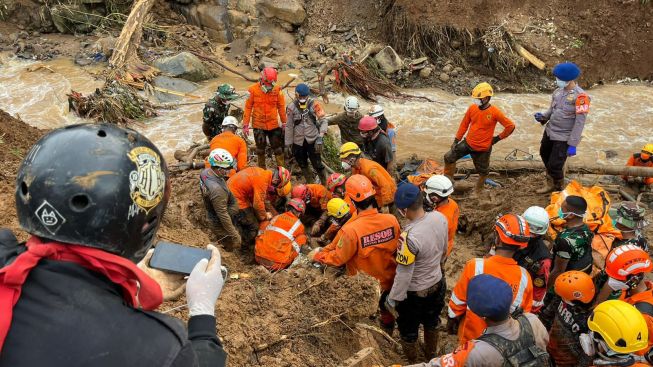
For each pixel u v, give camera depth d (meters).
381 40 17.23
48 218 1.25
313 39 17.44
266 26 17.55
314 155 9.28
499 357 3.26
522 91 15.55
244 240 7.41
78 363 1.13
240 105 14.55
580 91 7.81
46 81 15.54
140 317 1.24
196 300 1.56
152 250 2.18
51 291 1.19
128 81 15.12
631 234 5.50
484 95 8.27
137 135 1.44
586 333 4.18
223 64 16.77
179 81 15.59
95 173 1.29
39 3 17.72
